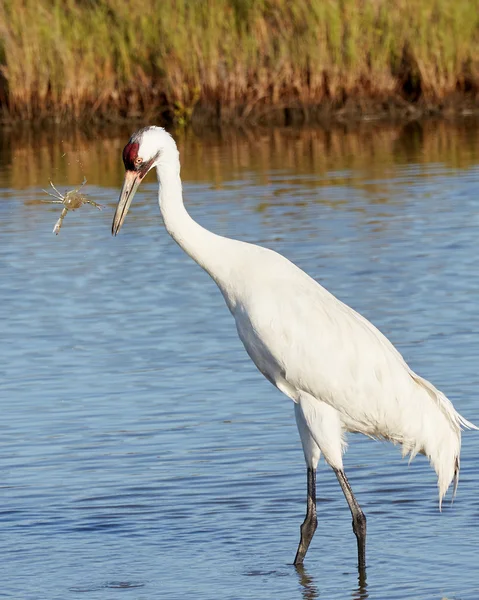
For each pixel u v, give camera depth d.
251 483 10.48
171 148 10.14
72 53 36.03
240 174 26.41
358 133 32.81
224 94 36.00
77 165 28.34
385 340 9.80
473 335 14.39
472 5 36.28
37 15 36.25
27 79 36.00
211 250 10.01
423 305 15.79
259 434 11.54
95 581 8.83
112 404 12.46
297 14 36.31
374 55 36.06
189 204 22.95
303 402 9.69
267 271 9.79
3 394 12.91
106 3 36.84
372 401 9.53
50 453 11.20
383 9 36.38
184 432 11.62
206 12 36.47
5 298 16.94
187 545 9.45
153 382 13.14
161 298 16.73
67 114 36.22
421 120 35.12
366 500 10.17
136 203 23.80
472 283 16.80
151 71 36.66
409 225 20.55
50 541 9.52
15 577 8.90
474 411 11.80
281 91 36.22
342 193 23.69
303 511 10.04
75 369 13.70
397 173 25.73
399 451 11.23
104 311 16.14
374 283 16.98
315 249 19.05
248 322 9.75
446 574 8.73
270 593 8.60
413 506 10.02
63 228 21.58
